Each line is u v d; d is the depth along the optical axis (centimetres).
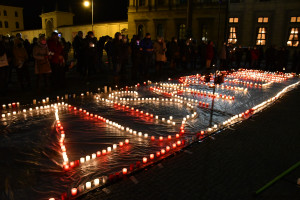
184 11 3444
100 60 1553
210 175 396
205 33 3347
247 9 2923
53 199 316
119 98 906
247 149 495
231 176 396
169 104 845
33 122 632
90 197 337
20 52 948
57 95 918
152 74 1520
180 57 1780
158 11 3659
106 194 344
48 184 371
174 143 518
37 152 472
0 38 847
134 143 517
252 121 673
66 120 653
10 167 417
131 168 400
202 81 1311
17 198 338
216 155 466
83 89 1038
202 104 838
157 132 583
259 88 1183
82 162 434
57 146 498
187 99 916
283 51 1914
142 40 1335
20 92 950
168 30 3631
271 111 775
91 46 1227
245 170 415
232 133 580
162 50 1416
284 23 2762
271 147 506
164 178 385
